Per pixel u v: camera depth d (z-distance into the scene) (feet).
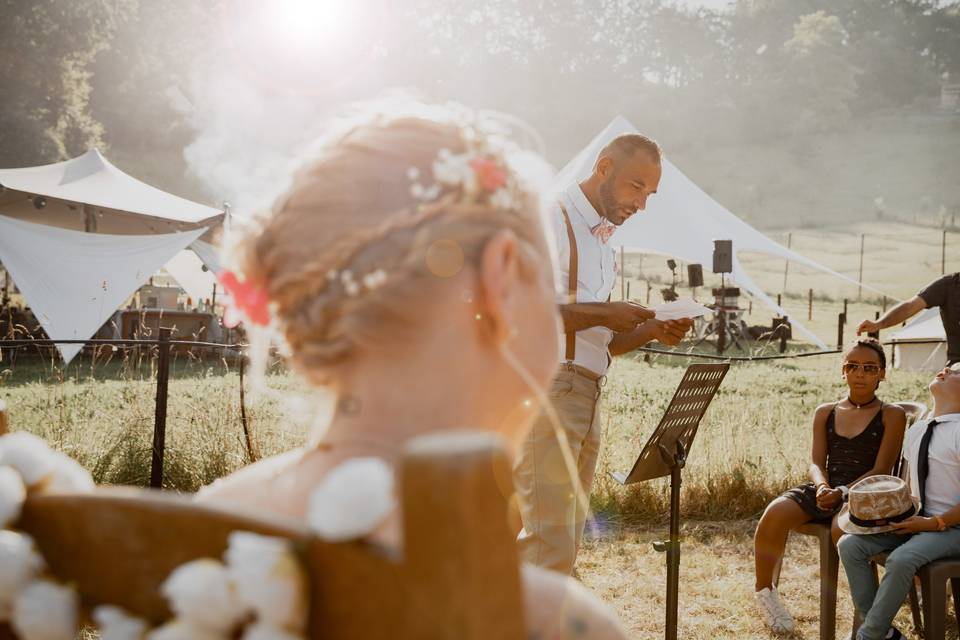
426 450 1.29
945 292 16.05
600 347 10.54
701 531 17.94
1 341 17.15
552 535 9.93
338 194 1.82
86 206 51.70
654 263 137.49
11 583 1.75
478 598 1.30
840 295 117.50
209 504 1.65
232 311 2.03
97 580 1.74
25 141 113.80
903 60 311.27
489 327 1.78
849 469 13.64
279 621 1.46
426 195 1.79
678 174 31.12
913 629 13.32
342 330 1.74
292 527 1.52
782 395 37.78
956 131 271.49
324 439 1.85
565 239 10.78
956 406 12.70
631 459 20.45
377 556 1.39
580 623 1.70
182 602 1.53
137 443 17.97
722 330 57.47
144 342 17.42
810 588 15.19
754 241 29.91
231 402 19.47
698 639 13.00
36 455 1.86
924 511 12.20
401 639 1.40
